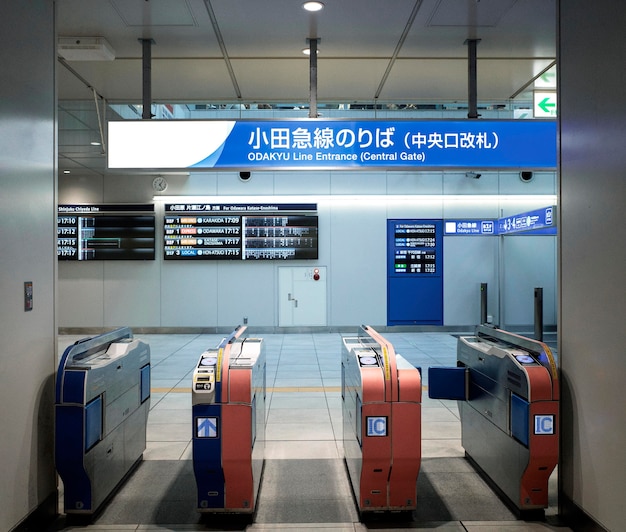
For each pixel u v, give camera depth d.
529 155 4.50
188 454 4.60
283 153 4.45
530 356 3.55
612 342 2.89
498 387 3.79
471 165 4.47
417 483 4.01
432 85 6.62
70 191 12.27
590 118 3.10
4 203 2.91
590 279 3.11
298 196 12.34
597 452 3.03
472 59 5.13
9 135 2.96
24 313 3.12
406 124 4.47
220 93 7.01
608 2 2.90
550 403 3.29
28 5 3.18
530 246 12.68
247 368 3.40
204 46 5.29
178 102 7.42
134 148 4.47
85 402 3.21
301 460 4.46
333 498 3.74
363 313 12.45
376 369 3.43
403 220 12.45
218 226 12.19
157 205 12.34
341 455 4.57
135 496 3.76
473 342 4.57
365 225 12.44
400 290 12.46
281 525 3.35
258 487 3.84
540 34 4.98
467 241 12.52
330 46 5.29
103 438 3.53
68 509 3.35
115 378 3.76
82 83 6.61
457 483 4.01
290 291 12.40
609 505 2.92
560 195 3.45
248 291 12.40
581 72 3.19
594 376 3.06
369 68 5.98
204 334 12.28
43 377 3.33
